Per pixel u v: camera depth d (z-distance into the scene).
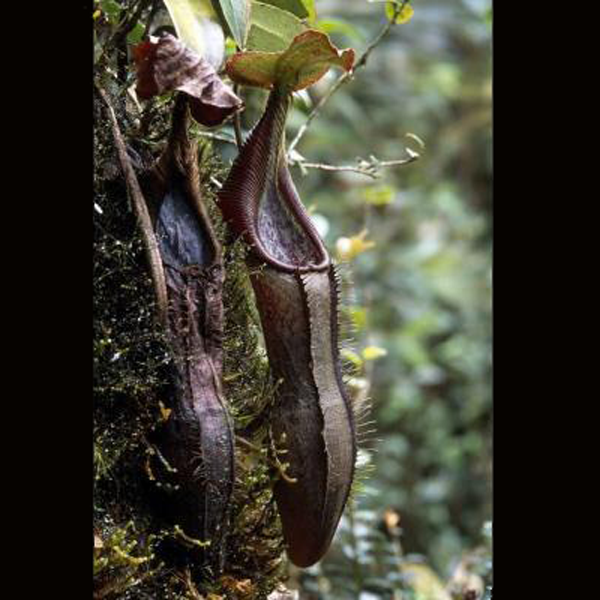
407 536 3.12
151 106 1.12
